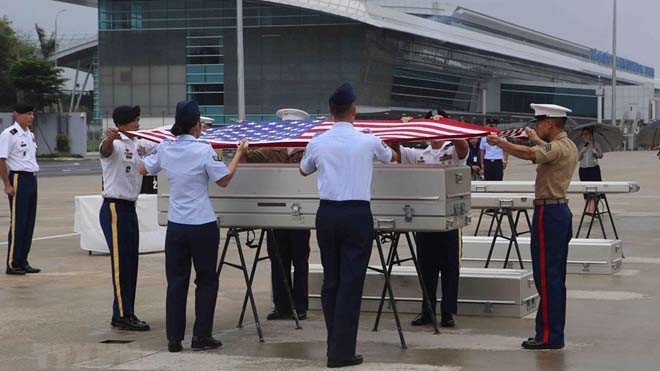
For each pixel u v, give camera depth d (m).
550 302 7.54
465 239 12.55
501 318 8.98
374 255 13.35
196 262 7.64
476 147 19.11
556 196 7.43
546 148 7.29
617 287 10.69
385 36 77.00
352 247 7.02
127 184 8.58
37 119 65.75
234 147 7.96
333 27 73.94
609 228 17.09
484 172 20.00
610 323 8.66
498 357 7.34
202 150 7.50
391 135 7.61
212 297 7.76
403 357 7.38
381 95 80.25
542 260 7.52
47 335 8.41
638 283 10.96
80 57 97.12
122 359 7.46
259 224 7.82
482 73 95.75
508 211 11.23
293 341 8.10
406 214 7.34
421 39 80.56
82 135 67.00
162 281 11.40
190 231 7.53
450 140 8.16
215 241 7.64
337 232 7.00
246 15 75.25
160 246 14.24
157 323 8.93
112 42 77.69
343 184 6.98
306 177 7.65
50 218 20.27
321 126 8.22
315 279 9.64
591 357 7.30
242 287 10.84
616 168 39.12
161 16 76.50
